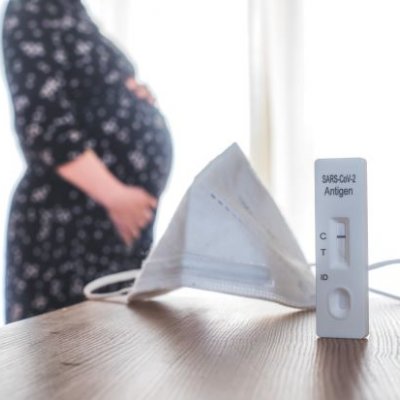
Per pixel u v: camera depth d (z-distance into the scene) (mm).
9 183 2158
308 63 2084
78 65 1269
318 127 2072
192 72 2193
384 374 456
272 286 824
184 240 838
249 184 856
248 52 2113
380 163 2020
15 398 390
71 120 1239
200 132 2172
